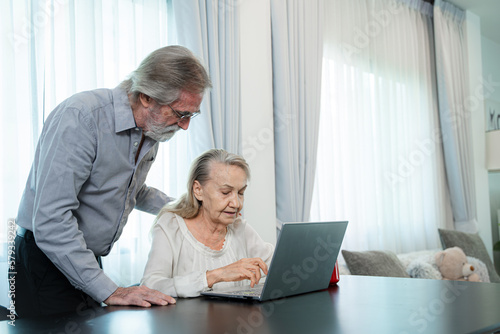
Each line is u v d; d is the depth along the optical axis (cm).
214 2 240
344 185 340
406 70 406
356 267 280
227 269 126
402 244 394
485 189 466
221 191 152
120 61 225
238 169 154
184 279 127
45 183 121
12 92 185
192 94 128
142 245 225
